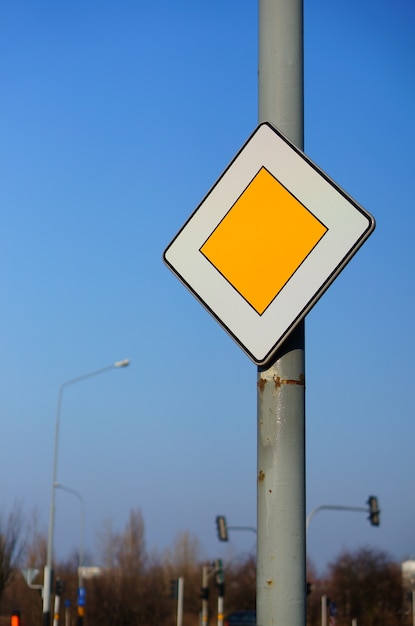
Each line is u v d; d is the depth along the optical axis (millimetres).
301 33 2717
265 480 2434
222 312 2547
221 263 2568
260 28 2744
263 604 2363
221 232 2586
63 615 52750
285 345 2492
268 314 2490
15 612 9984
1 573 38188
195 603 66125
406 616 60000
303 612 2338
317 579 63062
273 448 2441
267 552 2385
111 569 64562
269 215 2543
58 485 30422
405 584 62062
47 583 27109
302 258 2482
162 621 63719
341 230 2459
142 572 65312
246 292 2525
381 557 63406
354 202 2457
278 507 2398
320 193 2496
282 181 2543
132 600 61094
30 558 61688
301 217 2506
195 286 2594
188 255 2617
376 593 61281
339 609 60469
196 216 2625
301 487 2420
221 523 37312
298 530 2387
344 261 2443
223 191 2609
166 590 64688
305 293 2465
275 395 2465
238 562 66312
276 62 2688
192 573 72438
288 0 2717
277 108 2656
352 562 63375
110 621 58281
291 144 2555
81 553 44281
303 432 2461
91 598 58812
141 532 66500
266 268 2518
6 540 38594
